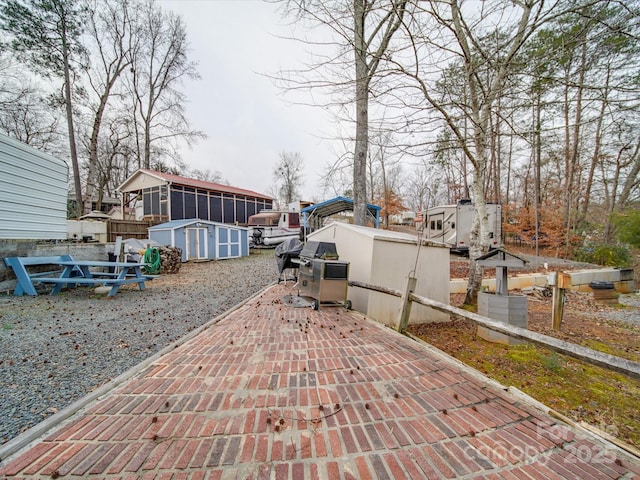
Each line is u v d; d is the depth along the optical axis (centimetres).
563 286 497
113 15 1591
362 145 756
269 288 660
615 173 1392
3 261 564
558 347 217
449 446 162
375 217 1570
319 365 261
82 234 1138
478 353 391
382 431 173
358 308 495
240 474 137
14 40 1218
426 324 526
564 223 1442
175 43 1956
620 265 1094
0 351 307
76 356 298
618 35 363
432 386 229
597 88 363
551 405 272
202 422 176
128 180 1817
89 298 575
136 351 314
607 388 303
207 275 930
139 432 166
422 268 531
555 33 425
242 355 280
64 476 134
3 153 551
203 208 1786
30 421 191
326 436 166
